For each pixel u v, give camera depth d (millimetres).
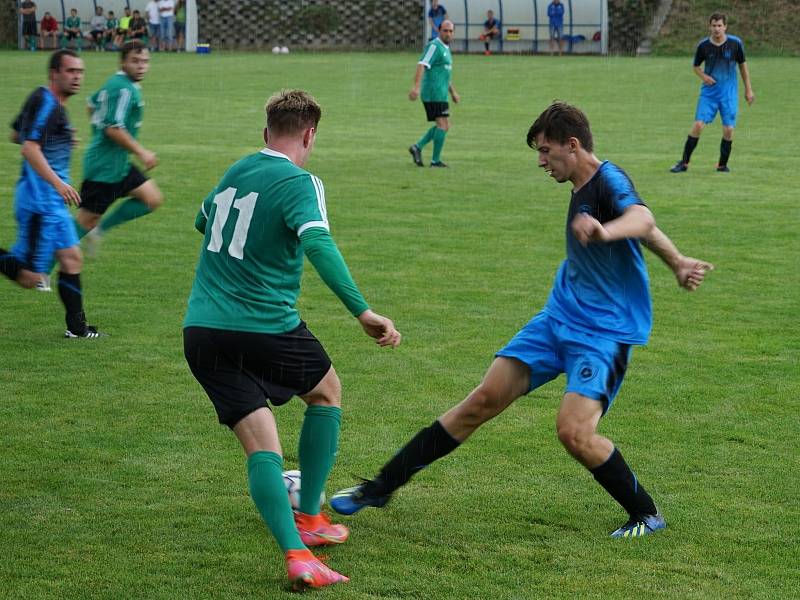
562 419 9562
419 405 13445
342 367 14945
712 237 23969
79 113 48688
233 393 9078
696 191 29984
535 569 9195
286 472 10297
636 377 14602
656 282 20031
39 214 15828
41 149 15820
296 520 9742
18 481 10969
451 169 34125
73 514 10219
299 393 9562
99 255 21812
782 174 33250
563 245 23047
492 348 15875
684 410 13312
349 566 9242
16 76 64875
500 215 26422
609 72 69875
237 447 12039
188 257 21812
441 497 10758
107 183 19641
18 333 16609
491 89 60688
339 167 34250
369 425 12750
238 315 9086
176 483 11000
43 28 94375
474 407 10000
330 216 26031
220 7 97938
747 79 33344
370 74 68750
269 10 97812
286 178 9078
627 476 9742
